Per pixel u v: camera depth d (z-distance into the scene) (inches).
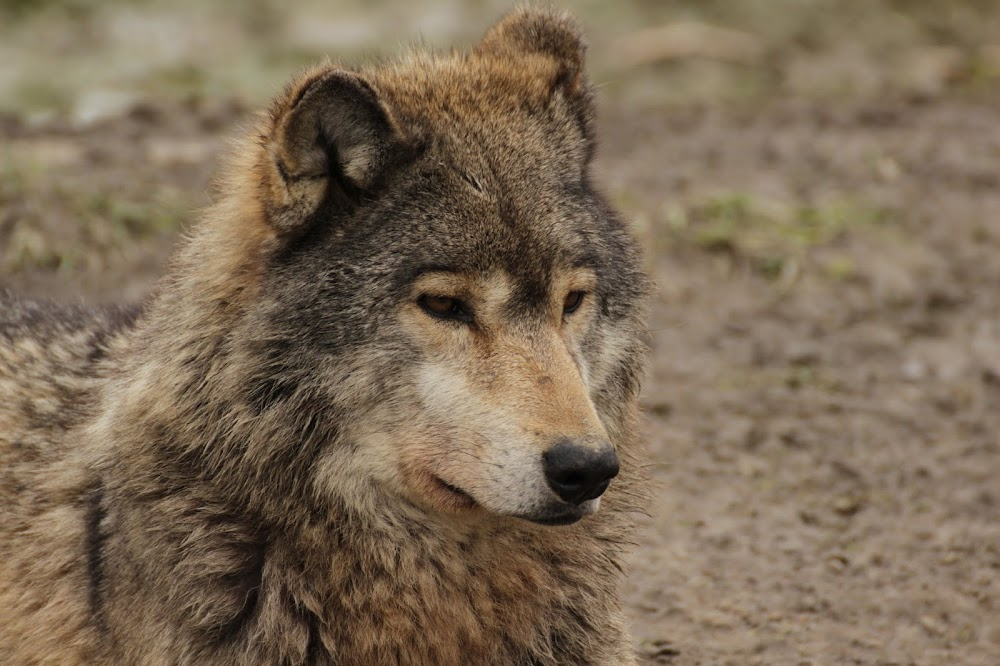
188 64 1036.5
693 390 628.1
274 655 334.0
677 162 868.0
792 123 954.1
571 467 311.9
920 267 736.3
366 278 327.0
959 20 1229.1
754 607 472.4
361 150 329.1
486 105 352.5
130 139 822.5
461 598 350.3
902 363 653.3
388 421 332.8
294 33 1147.9
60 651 355.6
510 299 331.3
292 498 335.0
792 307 705.0
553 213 339.6
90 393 382.0
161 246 698.2
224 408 331.6
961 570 492.1
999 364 645.3
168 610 332.8
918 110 976.9
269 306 329.1
